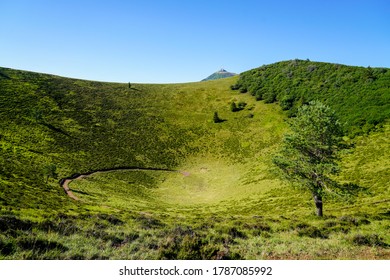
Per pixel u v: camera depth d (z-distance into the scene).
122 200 49.94
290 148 29.53
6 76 109.31
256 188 55.41
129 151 83.75
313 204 37.38
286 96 99.38
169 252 11.86
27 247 11.61
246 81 126.38
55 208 32.66
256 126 94.50
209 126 100.75
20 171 51.31
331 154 28.64
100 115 100.75
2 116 80.50
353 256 12.45
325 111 28.31
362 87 81.62
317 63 115.38
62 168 62.97
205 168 79.19
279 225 21.70
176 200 58.00
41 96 101.50
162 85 142.12
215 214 39.53
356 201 34.50
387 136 55.03
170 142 92.50
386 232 17.03
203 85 138.88
